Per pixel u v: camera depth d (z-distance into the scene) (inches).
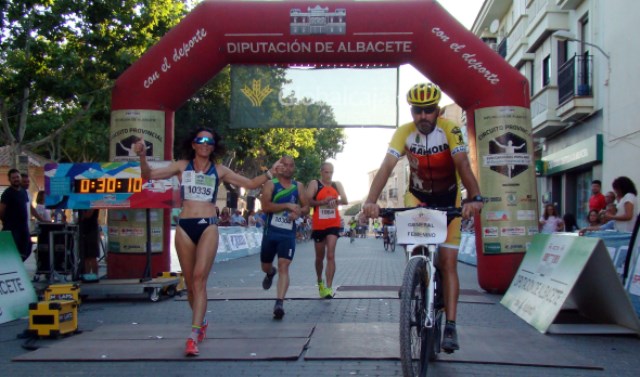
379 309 317.7
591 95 724.0
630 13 622.2
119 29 636.1
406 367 156.6
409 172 204.7
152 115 417.7
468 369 197.3
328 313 306.8
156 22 677.3
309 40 406.3
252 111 447.8
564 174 874.8
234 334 251.3
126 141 415.5
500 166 396.5
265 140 1296.8
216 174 235.0
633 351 227.9
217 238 230.5
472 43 397.1
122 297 380.5
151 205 358.6
